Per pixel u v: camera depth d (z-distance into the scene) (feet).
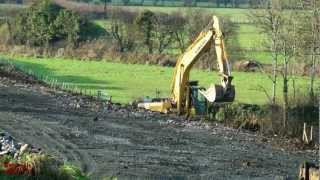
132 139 172.24
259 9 310.45
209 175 144.05
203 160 155.84
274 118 195.21
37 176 87.15
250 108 204.64
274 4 243.19
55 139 167.63
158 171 145.07
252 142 176.86
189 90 206.18
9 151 137.18
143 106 217.77
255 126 195.72
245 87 289.94
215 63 343.05
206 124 194.70
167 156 157.69
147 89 285.64
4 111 198.80
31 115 194.90
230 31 356.79
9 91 235.40
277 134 190.19
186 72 205.05
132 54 372.99
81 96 239.71
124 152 159.22
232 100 185.37
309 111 198.80
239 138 180.55
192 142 172.65
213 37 196.44
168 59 365.61
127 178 138.62
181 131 184.34
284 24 229.04
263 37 375.45
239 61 344.49
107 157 153.58
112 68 347.97
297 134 189.67
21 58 368.48
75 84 287.48
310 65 254.47
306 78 279.49
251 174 146.30
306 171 124.16
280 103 212.84
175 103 208.74
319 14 218.38
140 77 321.52
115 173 141.28
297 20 229.66
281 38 230.89
